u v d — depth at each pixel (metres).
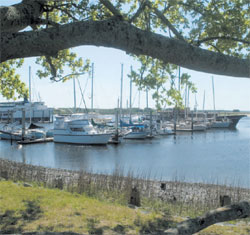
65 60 7.94
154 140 50.56
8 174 14.87
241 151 37.75
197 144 45.25
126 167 27.25
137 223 7.57
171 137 56.25
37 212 7.78
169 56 3.09
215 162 29.66
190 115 96.69
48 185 13.04
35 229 6.35
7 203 8.39
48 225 6.71
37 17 3.31
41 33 2.94
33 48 2.94
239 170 25.38
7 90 10.03
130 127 57.41
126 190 11.71
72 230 6.44
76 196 10.48
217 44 5.28
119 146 42.19
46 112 99.06
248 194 13.05
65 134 44.12
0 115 96.56
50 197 9.55
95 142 42.53
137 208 9.95
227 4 4.73
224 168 26.36
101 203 9.70
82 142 42.72
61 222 7.04
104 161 30.64
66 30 2.97
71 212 7.95
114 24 3.01
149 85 4.90
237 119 83.25
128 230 6.87
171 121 83.00
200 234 7.04
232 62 3.07
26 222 6.89
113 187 12.37
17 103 99.31
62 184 12.58
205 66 3.08
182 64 3.13
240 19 4.66
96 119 74.19
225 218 2.24
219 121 85.38
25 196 9.38
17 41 2.84
